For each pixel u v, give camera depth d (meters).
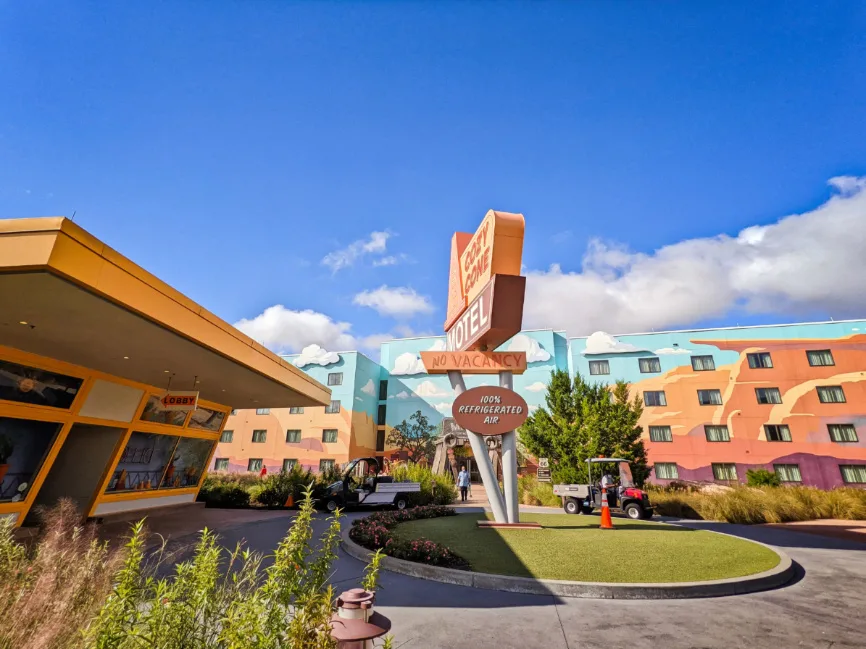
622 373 33.25
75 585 2.97
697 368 31.73
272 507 18.33
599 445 21.39
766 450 28.56
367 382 41.66
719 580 6.53
